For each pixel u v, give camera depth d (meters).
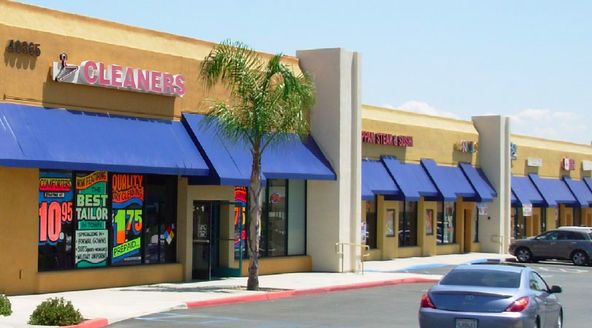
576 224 62.62
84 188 23.77
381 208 40.12
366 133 38.06
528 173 54.72
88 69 23.16
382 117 40.19
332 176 31.77
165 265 26.16
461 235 47.47
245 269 29.31
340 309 21.83
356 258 32.97
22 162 20.70
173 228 26.70
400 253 41.81
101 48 23.97
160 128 25.41
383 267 36.47
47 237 22.73
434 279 31.38
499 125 48.75
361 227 35.75
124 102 24.56
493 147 48.88
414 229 43.47
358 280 29.22
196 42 27.75
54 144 21.75
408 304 23.30
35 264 22.23
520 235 54.50
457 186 44.81
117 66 24.02
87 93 23.48
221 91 27.84
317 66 32.47
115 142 23.52
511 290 15.39
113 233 24.64
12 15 21.97
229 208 28.66
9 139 20.80
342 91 32.19
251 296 23.28
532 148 55.22
